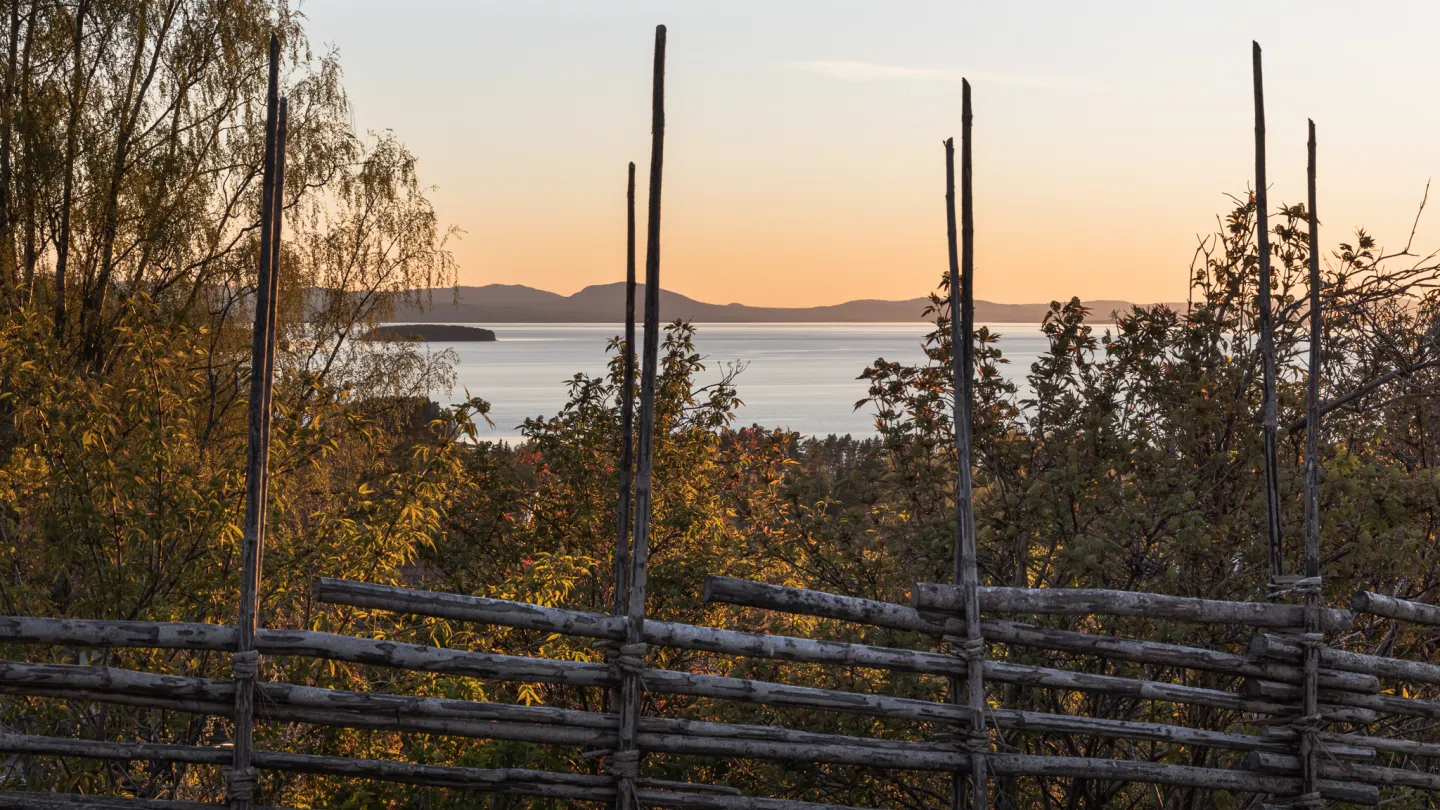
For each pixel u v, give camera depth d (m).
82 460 5.01
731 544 7.14
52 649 5.22
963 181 4.14
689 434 7.87
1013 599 4.12
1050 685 4.20
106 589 5.07
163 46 15.09
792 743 4.13
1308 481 4.25
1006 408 5.52
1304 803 4.27
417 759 4.74
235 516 5.06
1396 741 4.42
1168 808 5.49
